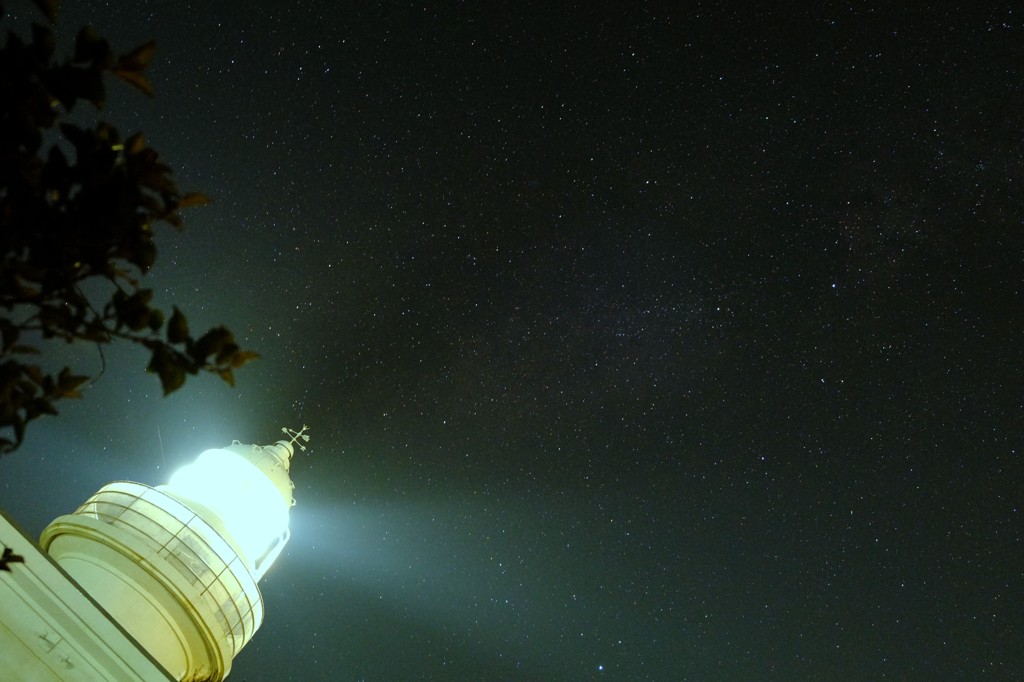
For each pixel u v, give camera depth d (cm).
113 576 1703
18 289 388
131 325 415
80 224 386
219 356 427
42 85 385
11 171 377
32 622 1340
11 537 1359
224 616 1788
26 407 411
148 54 396
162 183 410
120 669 1371
